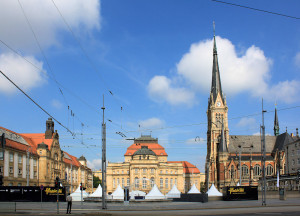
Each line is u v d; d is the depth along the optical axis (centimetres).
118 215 4003
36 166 12056
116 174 19138
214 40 18838
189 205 6625
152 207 6056
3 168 9550
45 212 4512
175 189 10938
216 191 9856
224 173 16525
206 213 4112
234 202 7400
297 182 10131
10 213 4247
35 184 11819
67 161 15862
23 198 7869
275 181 12256
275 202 6869
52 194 7931
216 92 18175
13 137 11181
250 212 4091
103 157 5725
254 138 18062
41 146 12394
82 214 4156
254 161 16888
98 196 9806
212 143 17700
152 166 18050
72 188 16900
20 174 10725
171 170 19262
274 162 16912
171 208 5634
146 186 17912
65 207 6016
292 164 13475
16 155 10475
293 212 3988
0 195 7806
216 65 18525
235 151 17550
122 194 10056
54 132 13962
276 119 19862
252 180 16488
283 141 16888
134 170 18112
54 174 13388
